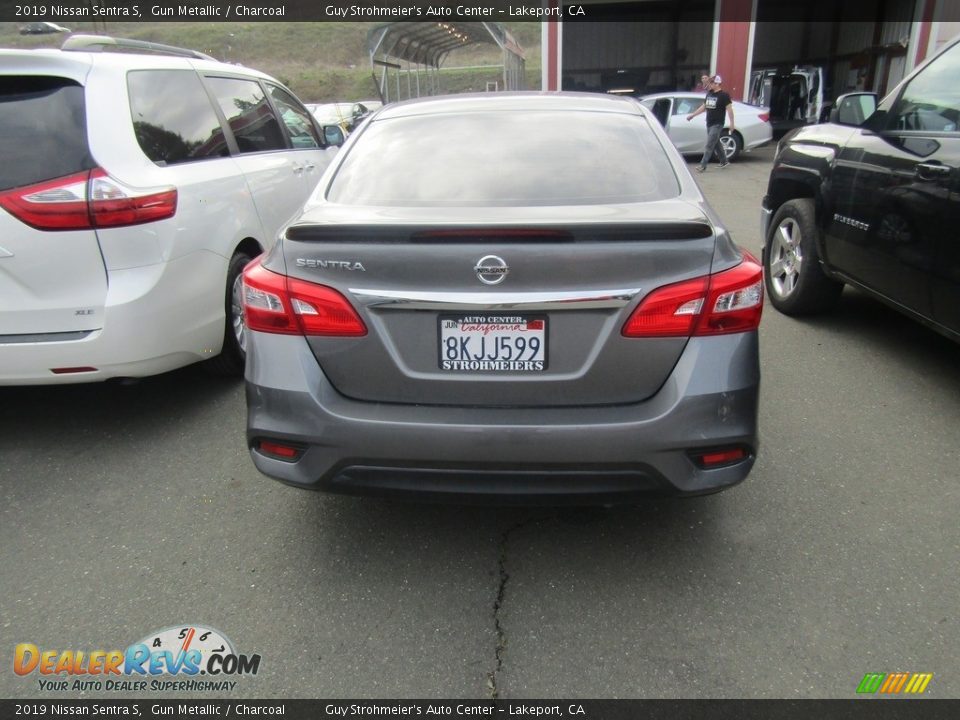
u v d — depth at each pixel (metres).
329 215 2.41
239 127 4.43
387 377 2.21
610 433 2.12
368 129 3.00
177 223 3.29
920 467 3.09
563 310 2.12
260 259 2.40
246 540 2.70
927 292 3.50
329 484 2.29
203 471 3.17
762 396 3.81
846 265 4.28
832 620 2.24
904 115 3.85
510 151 2.71
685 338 2.15
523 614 2.30
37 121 3.04
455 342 2.16
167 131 3.58
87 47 3.68
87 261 3.02
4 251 2.93
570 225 2.06
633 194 2.47
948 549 2.56
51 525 2.80
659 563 2.53
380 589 2.43
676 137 15.41
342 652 2.17
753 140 15.31
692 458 2.19
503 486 2.20
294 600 2.38
